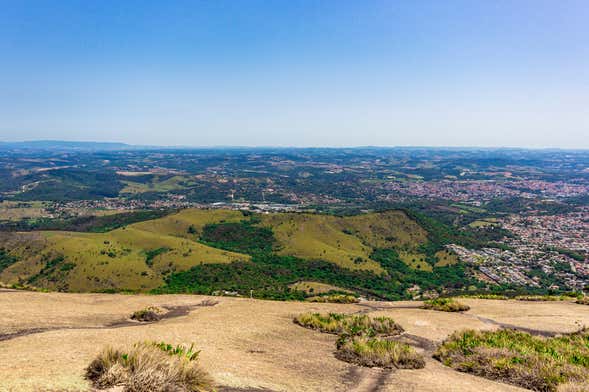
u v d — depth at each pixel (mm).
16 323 11508
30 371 6273
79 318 13664
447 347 12586
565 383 9234
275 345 11469
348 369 9711
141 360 6332
